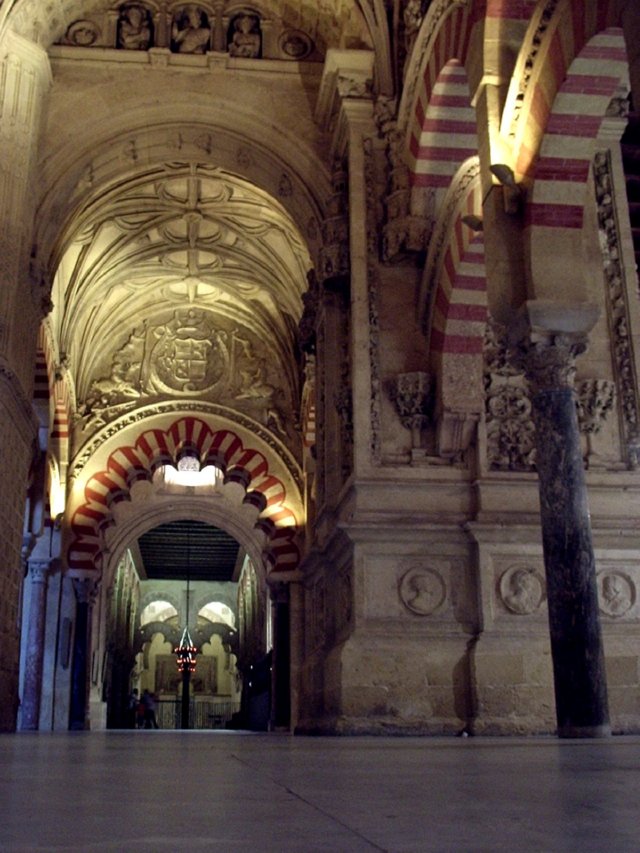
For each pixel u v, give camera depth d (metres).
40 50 15.73
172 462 25.16
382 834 2.01
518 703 11.93
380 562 12.53
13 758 5.52
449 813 2.37
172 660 47.28
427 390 13.40
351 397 14.08
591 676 8.89
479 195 12.50
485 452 12.97
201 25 17.08
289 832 2.05
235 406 25.59
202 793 2.97
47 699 23.31
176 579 45.91
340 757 5.37
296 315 24.09
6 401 14.18
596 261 13.41
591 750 5.93
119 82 16.72
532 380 9.92
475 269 12.94
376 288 14.09
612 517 12.60
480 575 12.42
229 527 28.03
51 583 23.94
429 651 12.20
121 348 25.75
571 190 9.93
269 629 30.38
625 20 7.37
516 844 1.85
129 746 8.02
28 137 15.33
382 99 14.68
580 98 9.52
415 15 13.80
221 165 17.69
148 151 17.42
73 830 2.09
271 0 17.20
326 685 13.21
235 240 23.17
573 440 9.62
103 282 23.69
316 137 16.64
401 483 12.88
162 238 23.03
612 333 13.23
